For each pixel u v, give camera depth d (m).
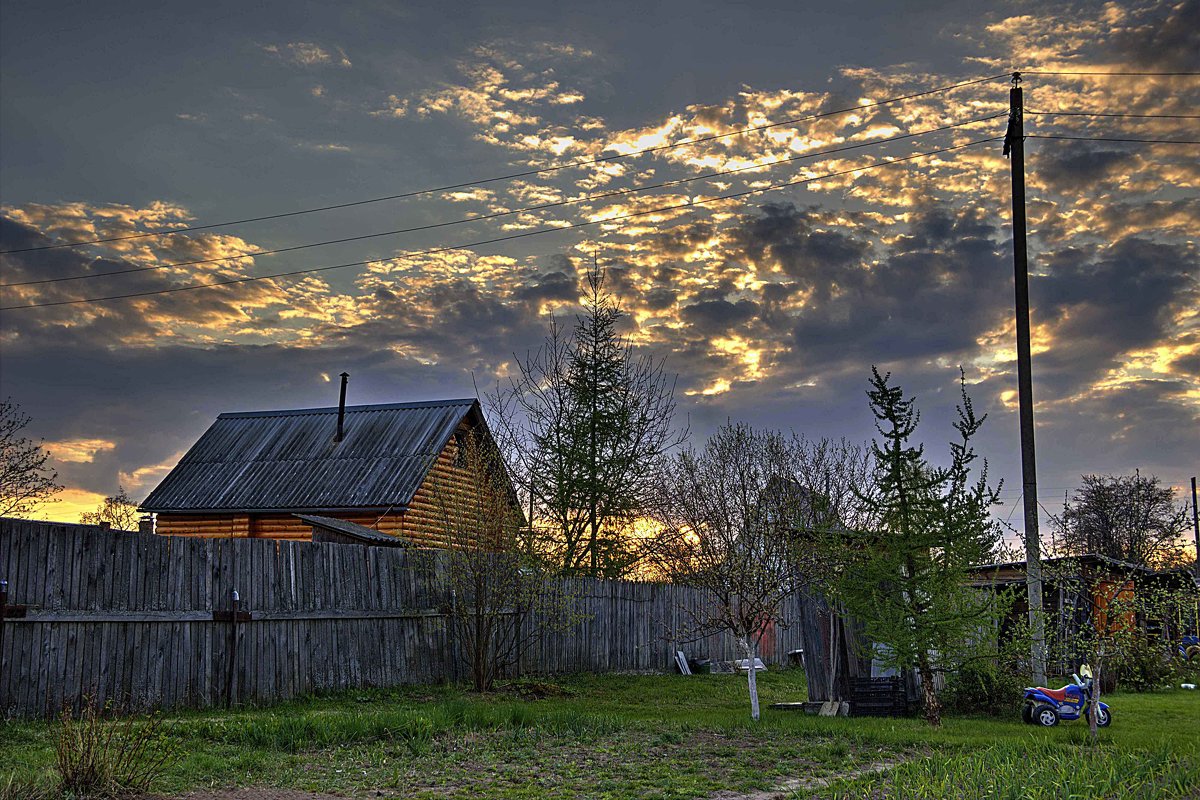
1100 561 21.34
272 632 17.22
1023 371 20.64
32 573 13.62
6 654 13.15
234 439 33.78
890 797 9.96
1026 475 20.11
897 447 16.83
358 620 19.14
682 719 16.91
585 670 25.22
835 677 18.77
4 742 11.96
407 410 33.41
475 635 21.69
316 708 16.70
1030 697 17.03
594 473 31.62
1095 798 9.58
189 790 10.31
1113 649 15.20
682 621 29.12
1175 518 18.62
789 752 13.27
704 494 20.53
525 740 14.03
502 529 22.47
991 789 9.91
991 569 22.61
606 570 31.20
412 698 18.94
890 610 16.56
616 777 11.54
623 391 33.16
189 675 15.66
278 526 30.16
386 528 29.17
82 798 9.62
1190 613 18.17
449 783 11.09
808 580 18.12
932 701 16.58
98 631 14.39
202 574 16.14
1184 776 10.80
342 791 10.54
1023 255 21.14
